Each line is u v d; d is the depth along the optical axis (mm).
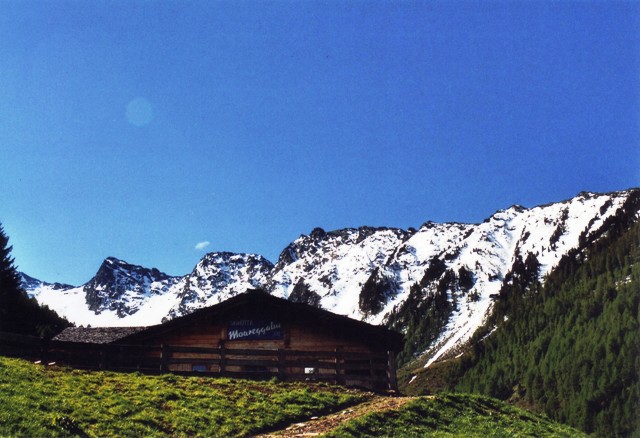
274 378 31953
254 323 42000
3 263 90062
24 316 89312
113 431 20859
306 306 42031
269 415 25688
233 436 22922
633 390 166500
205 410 24922
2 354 31297
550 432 30250
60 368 27641
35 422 19641
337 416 26812
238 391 28422
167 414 23578
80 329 55562
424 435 24953
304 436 23172
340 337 41812
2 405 20266
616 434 157125
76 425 20500
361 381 37969
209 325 42188
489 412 31188
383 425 25422
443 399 31203
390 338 42219
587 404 173250
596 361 192375
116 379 27422
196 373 31906
